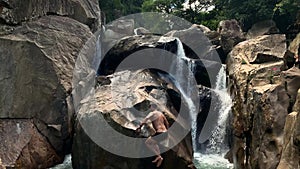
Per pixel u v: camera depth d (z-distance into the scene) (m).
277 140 7.16
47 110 9.23
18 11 9.99
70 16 12.25
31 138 8.78
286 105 7.51
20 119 9.06
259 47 11.32
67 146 9.37
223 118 10.55
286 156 6.15
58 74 9.46
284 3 12.79
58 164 9.02
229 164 9.38
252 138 8.16
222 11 19.33
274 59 10.62
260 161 7.40
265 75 9.25
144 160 7.64
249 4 14.98
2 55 9.20
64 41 10.42
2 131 8.64
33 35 9.91
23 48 9.28
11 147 8.36
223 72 12.08
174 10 22.91
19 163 8.19
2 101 9.00
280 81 8.40
